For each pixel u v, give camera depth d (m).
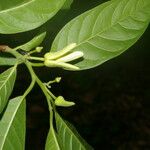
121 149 1.61
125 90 1.81
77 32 0.38
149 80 1.85
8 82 0.35
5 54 0.37
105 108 1.73
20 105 0.36
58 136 0.37
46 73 1.54
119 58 1.87
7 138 0.35
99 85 1.79
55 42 0.38
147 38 1.85
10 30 0.36
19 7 0.36
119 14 0.38
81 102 1.71
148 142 1.66
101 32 0.38
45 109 1.56
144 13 0.37
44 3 0.36
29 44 0.37
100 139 1.61
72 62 0.37
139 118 1.74
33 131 1.50
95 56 0.37
